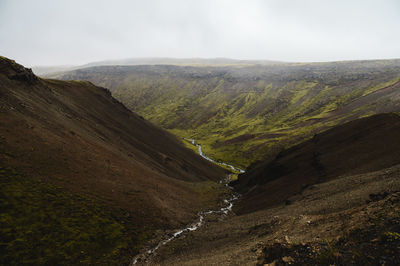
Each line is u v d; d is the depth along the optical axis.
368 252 14.32
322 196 43.28
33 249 27.97
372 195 28.81
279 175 83.88
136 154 90.12
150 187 63.81
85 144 62.59
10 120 48.00
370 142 65.31
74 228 34.50
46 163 44.34
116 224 41.09
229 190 107.75
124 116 129.12
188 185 92.75
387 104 199.38
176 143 159.88
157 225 48.19
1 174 35.00
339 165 60.88
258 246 26.81
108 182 53.09
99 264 31.59
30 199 34.19
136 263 35.00
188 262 31.77
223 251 32.56
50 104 74.88
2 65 71.50
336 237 18.50
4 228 28.09
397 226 15.47
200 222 57.75
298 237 22.88
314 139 96.88
